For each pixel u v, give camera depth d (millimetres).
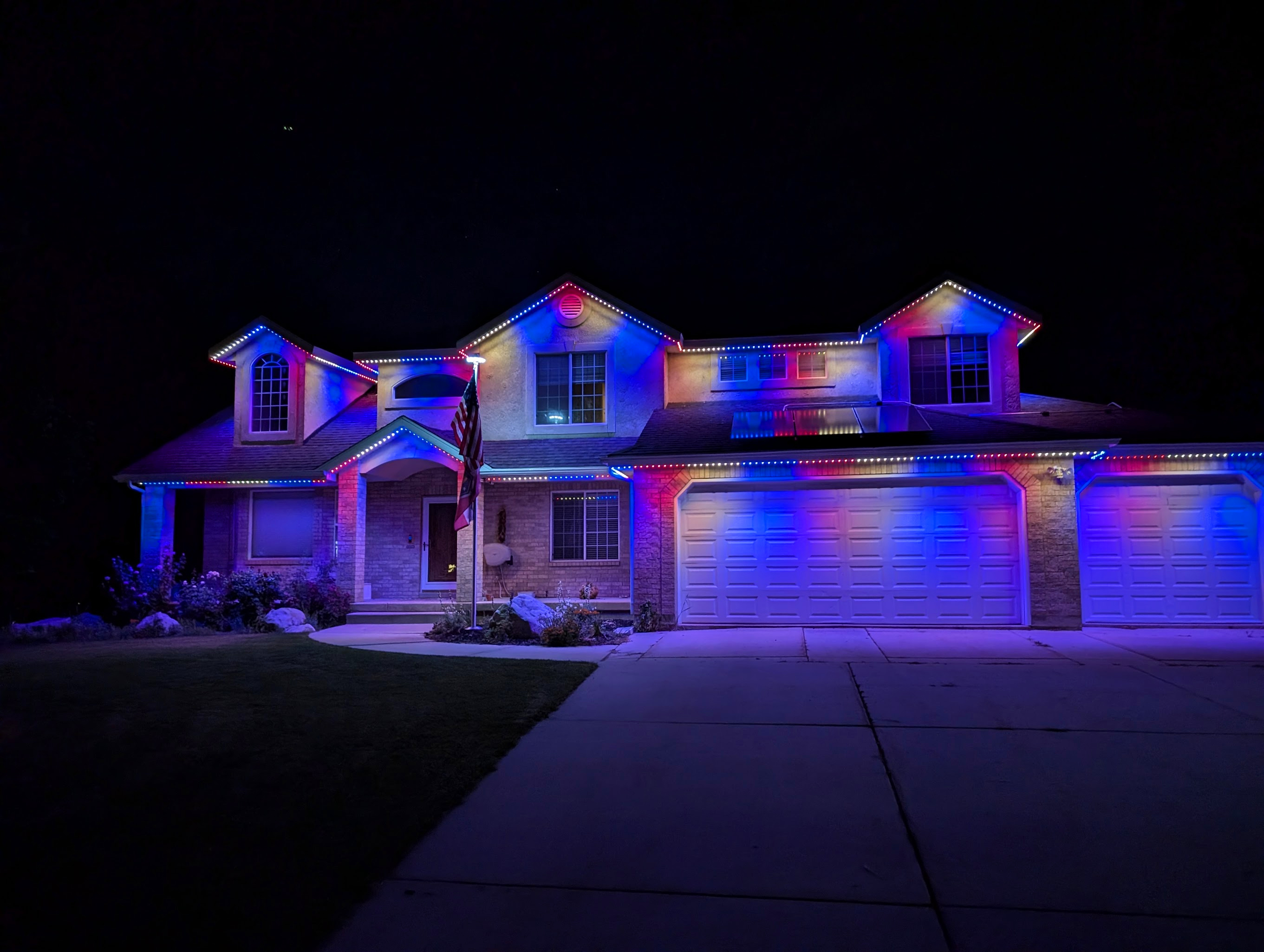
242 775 5797
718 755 6855
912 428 15625
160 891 4066
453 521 18953
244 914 3908
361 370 20547
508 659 11469
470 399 15383
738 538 15484
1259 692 8875
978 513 14836
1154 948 3719
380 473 18547
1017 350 17828
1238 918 3977
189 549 21234
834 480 15211
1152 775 6137
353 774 5969
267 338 20141
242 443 19891
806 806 5637
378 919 4070
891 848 4906
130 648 12680
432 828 5270
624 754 6883
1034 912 4086
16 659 11172
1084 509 15227
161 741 6520
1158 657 11250
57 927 3672
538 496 18484
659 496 15516
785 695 9078
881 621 14930
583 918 4082
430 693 8789
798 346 18672
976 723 7750
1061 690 9109
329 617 17203
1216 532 14930
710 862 4742
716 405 18625
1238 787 5832
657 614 15188
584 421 18844
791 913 4105
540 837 5129
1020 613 14539
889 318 17969
